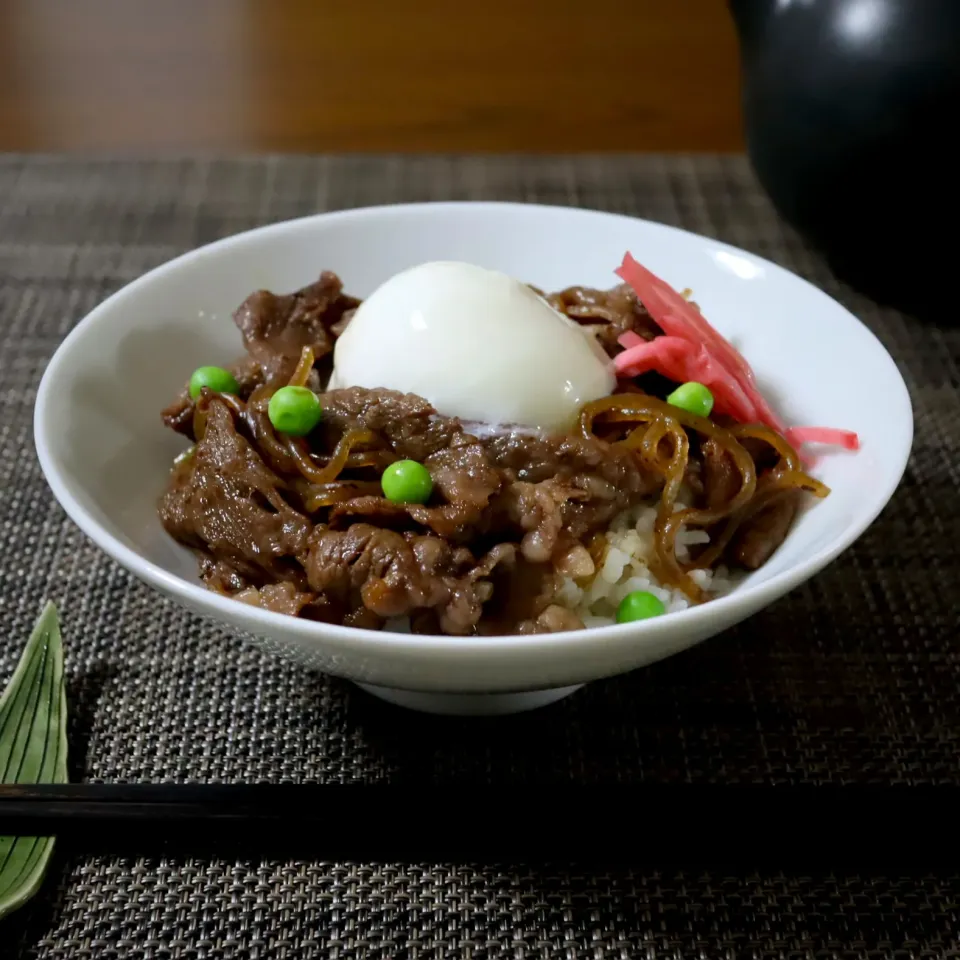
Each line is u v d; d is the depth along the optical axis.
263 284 0.35
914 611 0.33
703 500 0.32
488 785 0.29
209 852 0.28
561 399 0.31
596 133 0.50
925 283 0.40
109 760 0.30
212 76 0.55
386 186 0.45
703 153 0.48
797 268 0.42
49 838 0.28
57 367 0.30
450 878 0.28
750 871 0.28
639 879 0.28
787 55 0.39
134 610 0.32
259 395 0.31
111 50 0.57
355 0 0.63
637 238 0.35
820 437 0.31
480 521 0.29
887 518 0.35
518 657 0.26
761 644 0.32
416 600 0.28
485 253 0.36
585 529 0.31
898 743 0.30
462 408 0.31
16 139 0.49
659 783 0.30
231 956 0.27
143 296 0.33
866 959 0.27
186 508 0.30
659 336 0.33
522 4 0.63
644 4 0.63
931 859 0.27
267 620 0.26
